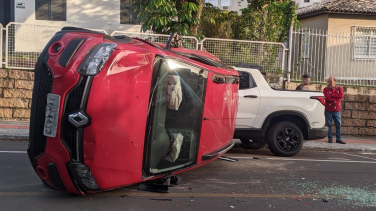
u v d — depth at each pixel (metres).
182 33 11.82
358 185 6.36
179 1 12.37
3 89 11.00
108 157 4.42
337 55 13.12
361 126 12.72
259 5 14.73
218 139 6.15
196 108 5.55
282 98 8.30
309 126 8.49
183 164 5.50
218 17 14.45
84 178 4.45
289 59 12.51
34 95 4.63
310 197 5.56
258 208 4.97
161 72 4.93
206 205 4.98
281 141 8.39
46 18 14.16
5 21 14.38
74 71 4.27
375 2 17.55
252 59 12.09
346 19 16.67
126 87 4.45
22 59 11.23
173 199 5.15
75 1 14.32
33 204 4.66
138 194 5.27
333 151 10.06
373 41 13.36
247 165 7.45
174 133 5.35
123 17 14.74
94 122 4.26
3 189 5.18
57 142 4.32
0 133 8.84
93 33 4.69
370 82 13.34
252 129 8.16
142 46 4.84
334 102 10.73
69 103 4.30
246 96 8.07
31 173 6.01
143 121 4.62
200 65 5.59
